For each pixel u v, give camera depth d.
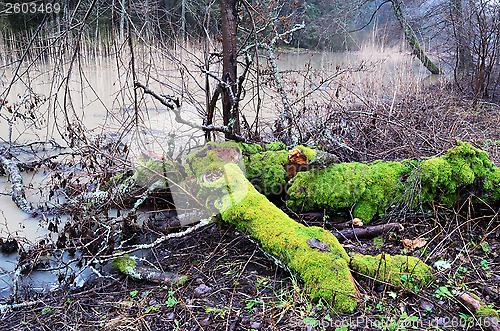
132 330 2.16
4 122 7.28
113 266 2.88
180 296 2.43
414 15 11.68
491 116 5.51
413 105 5.13
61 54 3.39
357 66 5.88
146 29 4.05
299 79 5.41
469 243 2.85
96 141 4.11
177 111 3.15
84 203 3.27
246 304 2.32
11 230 3.50
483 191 3.11
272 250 2.55
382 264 2.45
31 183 4.60
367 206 3.22
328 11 13.47
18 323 2.30
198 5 4.74
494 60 6.81
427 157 3.45
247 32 4.34
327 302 2.17
